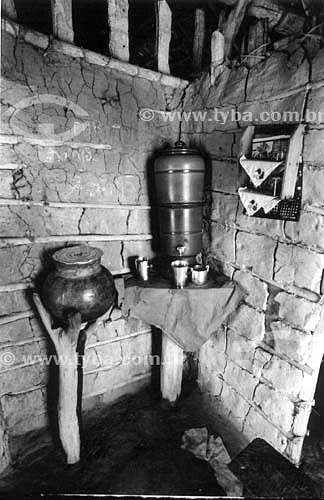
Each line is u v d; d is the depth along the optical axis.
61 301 2.65
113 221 3.31
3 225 2.70
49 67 2.68
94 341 3.46
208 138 3.38
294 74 2.46
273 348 2.96
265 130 2.71
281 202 2.66
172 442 3.25
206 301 3.02
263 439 3.02
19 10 3.29
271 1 2.83
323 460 3.01
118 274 3.46
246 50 3.11
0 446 2.81
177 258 3.27
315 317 2.54
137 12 3.67
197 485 2.74
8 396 3.01
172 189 3.09
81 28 3.74
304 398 2.73
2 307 2.83
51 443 3.19
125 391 3.84
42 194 2.85
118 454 3.12
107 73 2.99
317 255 2.44
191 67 3.95
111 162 3.18
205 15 3.63
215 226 3.48
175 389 3.65
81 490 2.76
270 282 2.89
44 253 2.96
